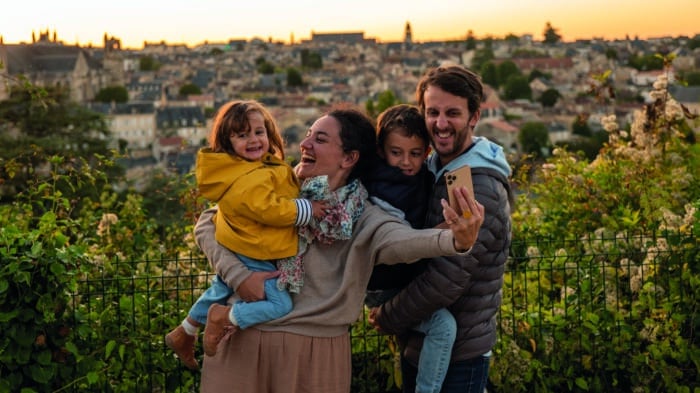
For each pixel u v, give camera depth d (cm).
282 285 389
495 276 412
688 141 812
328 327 394
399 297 414
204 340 396
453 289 398
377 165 409
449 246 362
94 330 494
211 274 538
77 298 522
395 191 404
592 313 550
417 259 380
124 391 502
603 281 567
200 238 409
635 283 566
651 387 556
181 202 782
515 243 612
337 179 404
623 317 559
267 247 383
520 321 558
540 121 15150
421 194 414
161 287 570
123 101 18925
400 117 404
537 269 573
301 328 391
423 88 410
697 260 559
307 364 392
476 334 415
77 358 465
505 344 535
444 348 411
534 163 831
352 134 398
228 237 389
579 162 810
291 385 390
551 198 775
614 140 836
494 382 532
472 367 420
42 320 453
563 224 728
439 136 404
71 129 4441
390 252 382
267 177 380
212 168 384
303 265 394
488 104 15888
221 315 391
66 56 19438
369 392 540
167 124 16200
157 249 715
